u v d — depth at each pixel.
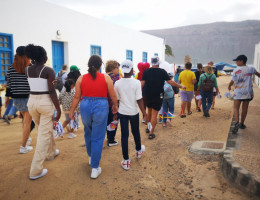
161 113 6.12
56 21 11.12
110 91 3.32
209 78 6.95
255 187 2.83
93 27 13.59
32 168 3.27
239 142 4.27
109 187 3.18
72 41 12.17
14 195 2.94
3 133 5.59
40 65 3.28
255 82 21.00
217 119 6.85
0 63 8.98
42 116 3.34
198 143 4.69
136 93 3.65
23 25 9.60
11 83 3.89
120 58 16.50
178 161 3.99
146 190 3.13
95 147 3.34
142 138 5.21
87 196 2.96
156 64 4.85
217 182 3.27
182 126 6.14
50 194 2.98
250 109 7.61
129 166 3.71
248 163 3.28
